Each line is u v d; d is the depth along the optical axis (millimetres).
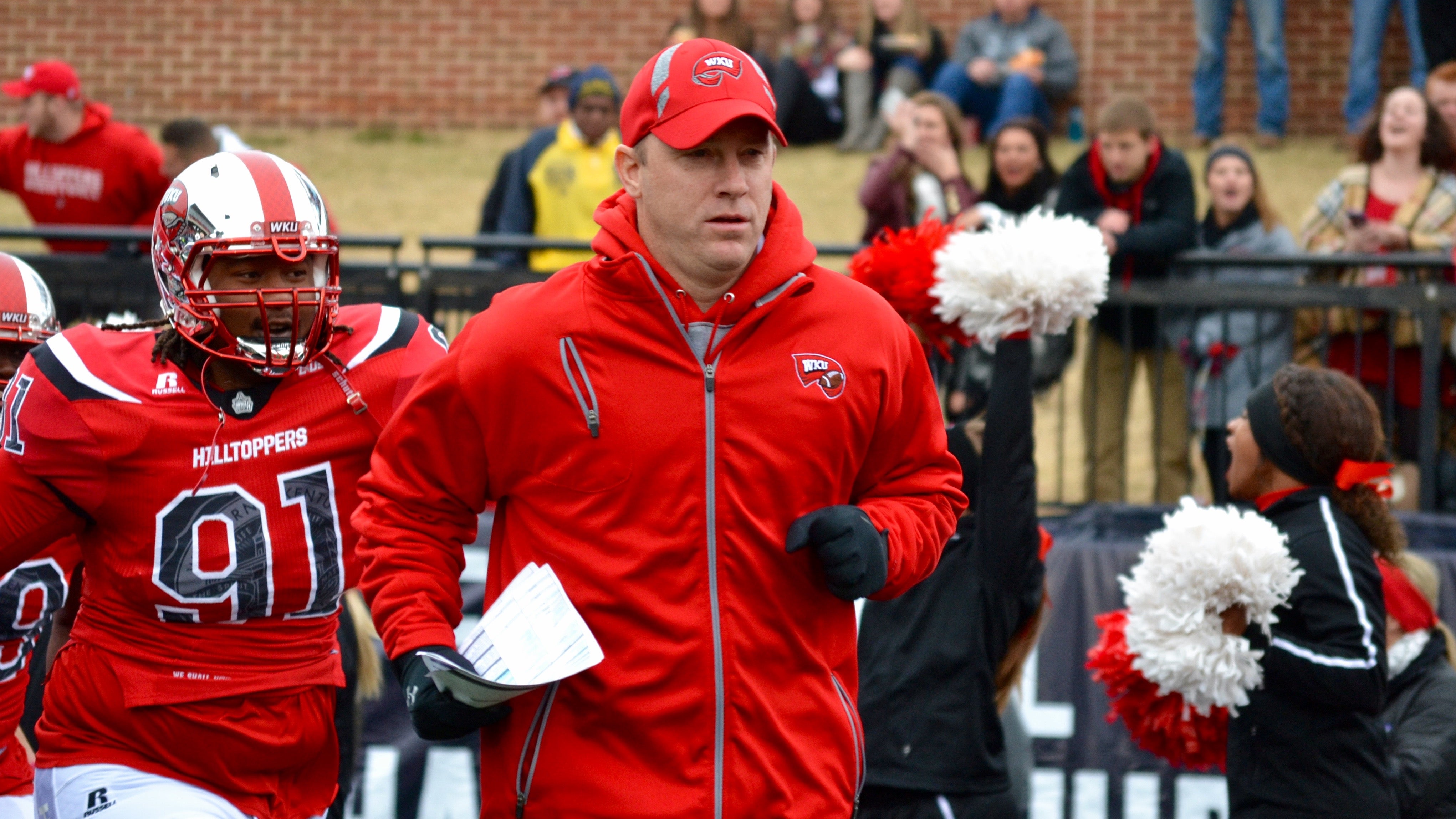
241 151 8109
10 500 7816
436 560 7098
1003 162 18484
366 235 26234
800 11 29922
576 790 6797
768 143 6797
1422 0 26156
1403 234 16938
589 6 32344
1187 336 16906
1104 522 15758
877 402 7117
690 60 6676
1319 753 9016
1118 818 14094
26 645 9180
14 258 9453
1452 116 18969
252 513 7941
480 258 21484
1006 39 29203
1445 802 9836
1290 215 24766
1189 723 9727
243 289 7785
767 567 6852
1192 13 30438
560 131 20781
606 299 6891
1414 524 15344
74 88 20156
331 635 8461
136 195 20438
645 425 6777
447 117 32781
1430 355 16094
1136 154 16750
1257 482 9789
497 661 6695
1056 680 14398
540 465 6887
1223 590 8922
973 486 9836
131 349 7992
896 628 9805
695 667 6746
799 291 7047
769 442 6848
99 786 7992
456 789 14383
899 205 18906
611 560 6789
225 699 8062
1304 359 16969
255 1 32562
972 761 9586
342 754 10836
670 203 6723
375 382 8148
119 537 7941
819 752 6996
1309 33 29547
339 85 32719
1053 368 17109
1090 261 9297
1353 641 8867
